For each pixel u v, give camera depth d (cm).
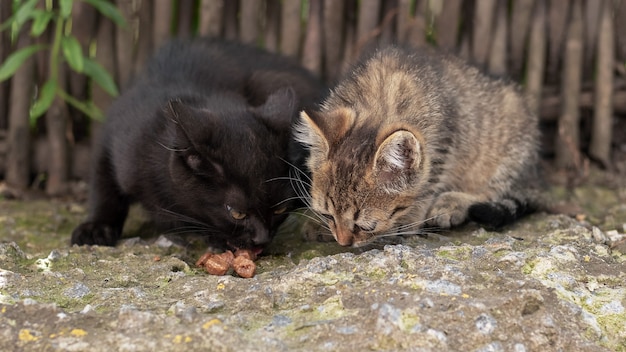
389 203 126
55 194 146
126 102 135
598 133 147
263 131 126
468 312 113
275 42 148
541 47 146
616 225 134
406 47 138
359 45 146
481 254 121
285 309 115
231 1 148
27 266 124
